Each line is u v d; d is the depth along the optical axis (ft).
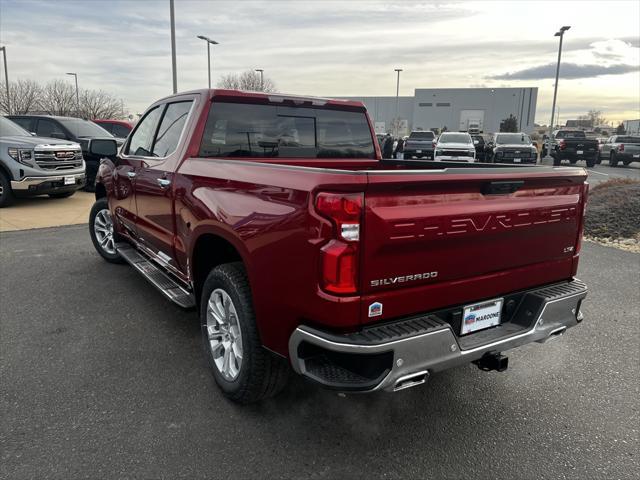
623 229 28.99
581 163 105.09
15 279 18.37
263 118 13.06
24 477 8.08
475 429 9.69
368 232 7.39
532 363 12.55
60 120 43.70
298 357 8.05
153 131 14.62
